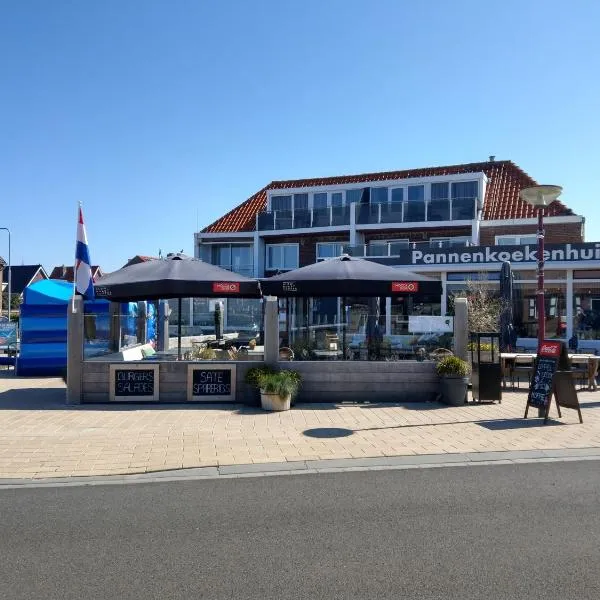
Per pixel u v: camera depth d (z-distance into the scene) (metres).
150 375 11.06
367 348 11.61
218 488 6.27
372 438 8.36
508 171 35.56
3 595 3.95
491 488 6.19
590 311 21.33
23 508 5.70
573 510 5.51
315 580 4.12
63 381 14.38
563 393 9.55
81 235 11.17
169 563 4.43
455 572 4.23
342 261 12.59
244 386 11.09
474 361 11.35
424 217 33.03
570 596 3.88
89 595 3.94
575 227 30.14
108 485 6.43
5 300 64.62
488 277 22.30
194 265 12.15
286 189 37.31
